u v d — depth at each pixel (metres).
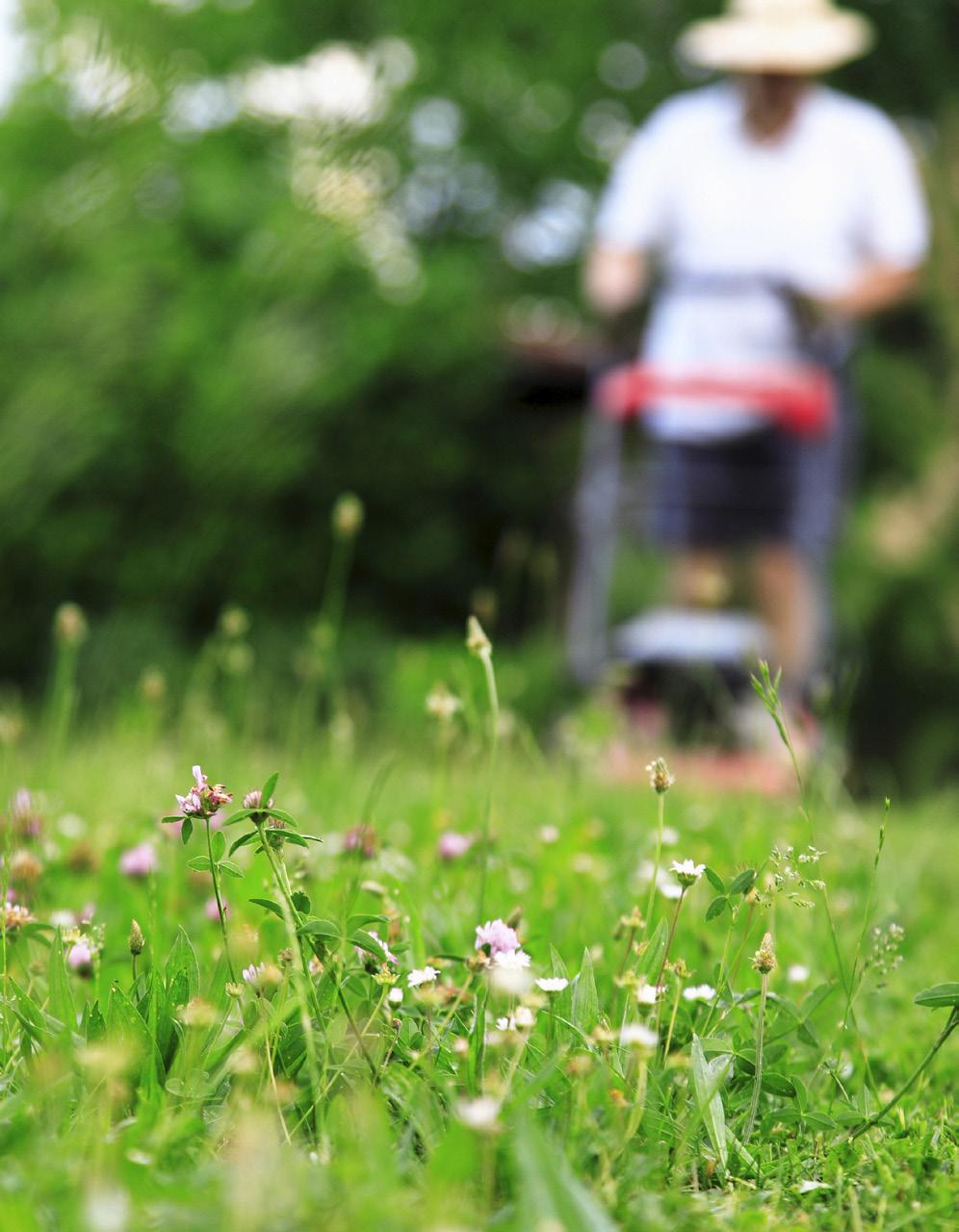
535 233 32.94
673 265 10.65
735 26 10.54
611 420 10.12
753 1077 2.83
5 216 26.39
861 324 10.23
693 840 5.29
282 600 29.92
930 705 27.61
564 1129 2.39
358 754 7.80
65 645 5.18
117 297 26.28
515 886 4.35
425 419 30.91
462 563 32.16
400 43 30.45
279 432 26.31
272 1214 1.93
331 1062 2.57
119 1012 2.61
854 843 5.33
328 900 3.74
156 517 27.12
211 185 27.45
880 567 26.95
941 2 31.03
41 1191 1.99
